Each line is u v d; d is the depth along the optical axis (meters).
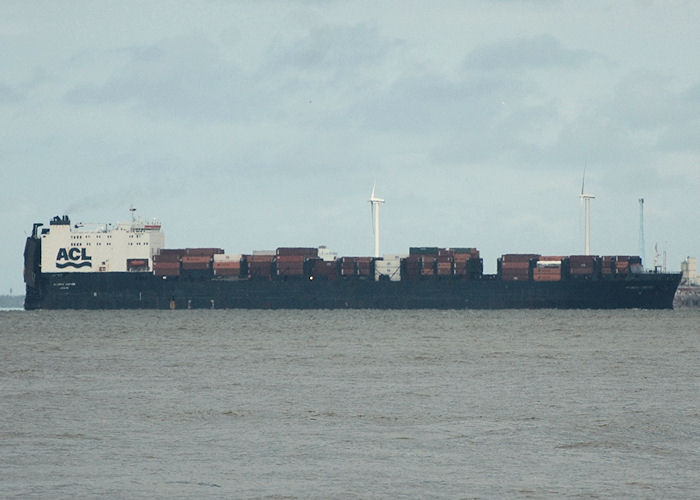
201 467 136.12
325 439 156.50
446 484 126.25
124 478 129.25
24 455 143.88
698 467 135.88
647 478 129.25
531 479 128.88
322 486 125.19
